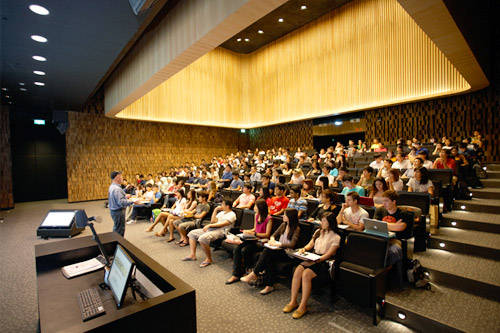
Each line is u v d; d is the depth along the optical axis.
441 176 5.02
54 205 10.68
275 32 12.91
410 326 2.61
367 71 10.23
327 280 3.10
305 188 4.76
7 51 5.33
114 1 3.85
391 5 9.62
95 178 11.78
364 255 2.99
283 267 3.29
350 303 3.11
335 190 5.39
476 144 7.00
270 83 13.96
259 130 16.08
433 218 4.00
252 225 4.48
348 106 10.80
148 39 6.29
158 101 12.38
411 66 9.16
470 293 2.90
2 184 9.82
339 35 11.05
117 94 8.67
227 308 3.05
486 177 5.86
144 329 1.37
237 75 15.04
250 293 3.40
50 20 4.27
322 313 2.93
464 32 4.62
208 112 13.91
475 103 8.82
